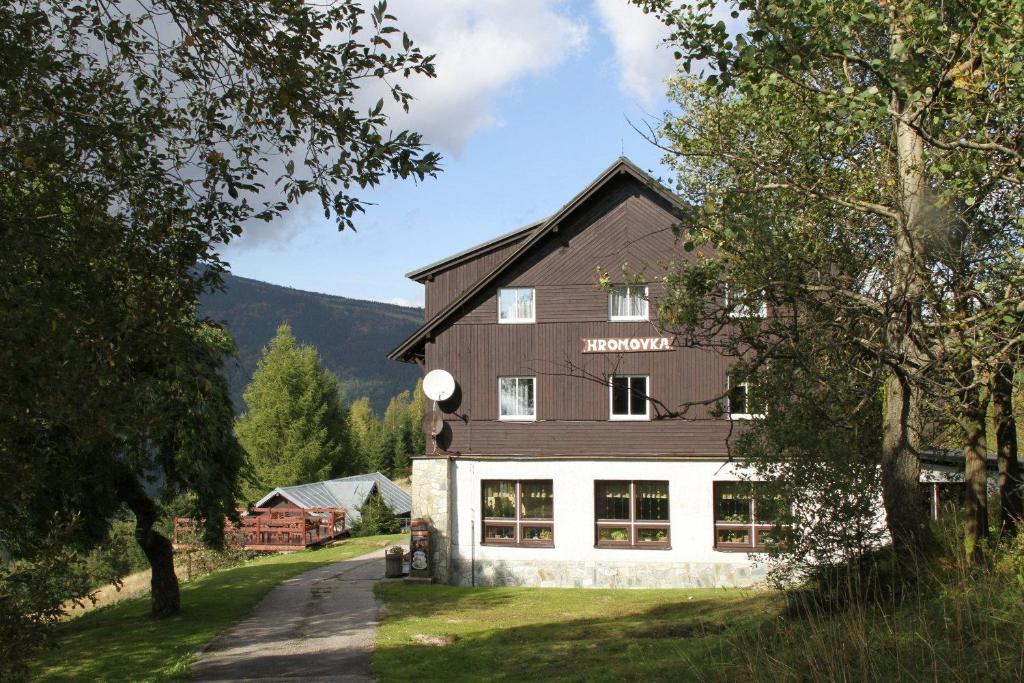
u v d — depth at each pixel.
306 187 7.89
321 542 45.59
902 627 9.59
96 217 7.55
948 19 9.23
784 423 12.05
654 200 27.17
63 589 7.40
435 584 27.39
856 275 10.96
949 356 9.13
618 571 26.55
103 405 7.47
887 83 8.51
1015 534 13.33
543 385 27.53
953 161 9.04
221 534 22.52
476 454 27.69
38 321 6.80
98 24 7.88
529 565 27.11
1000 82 8.48
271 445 69.31
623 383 27.03
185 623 20.52
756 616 14.90
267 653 16.27
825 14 8.57
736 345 9.58
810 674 9.01
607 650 15.05
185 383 9.33
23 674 7.10
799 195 11.02
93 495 17.83
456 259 29.83
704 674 11.02
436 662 14.94
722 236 9.75
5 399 6.77
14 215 6.93
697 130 13.57
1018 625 8.33
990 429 17.08
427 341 28.30
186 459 20.25
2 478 7.16
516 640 17.22
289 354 70.75
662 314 10.43
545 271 27.67
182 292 8.16
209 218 8.24
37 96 7.35
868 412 11.72
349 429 79.75
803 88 9.60
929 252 9.63
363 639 17.56
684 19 9.26
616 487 27.00
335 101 7.70
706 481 26.28
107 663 15.86
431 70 7.73
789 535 12.18
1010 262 8.75
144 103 8.09
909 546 11.13
